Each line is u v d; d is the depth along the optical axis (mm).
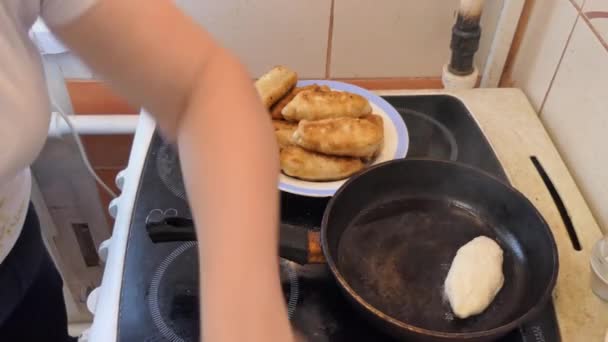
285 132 825
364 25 1027
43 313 978
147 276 697
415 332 579
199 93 520
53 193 1245
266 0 990
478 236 748
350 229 756
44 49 1007
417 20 1021
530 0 954
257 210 471
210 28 1033
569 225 774
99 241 1362
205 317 439
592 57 791
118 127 1100
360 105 844
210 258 456
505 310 658
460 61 987
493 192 759
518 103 971
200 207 483
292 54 1072
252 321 430
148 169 836
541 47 938
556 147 917
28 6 543
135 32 502
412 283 689
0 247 769
